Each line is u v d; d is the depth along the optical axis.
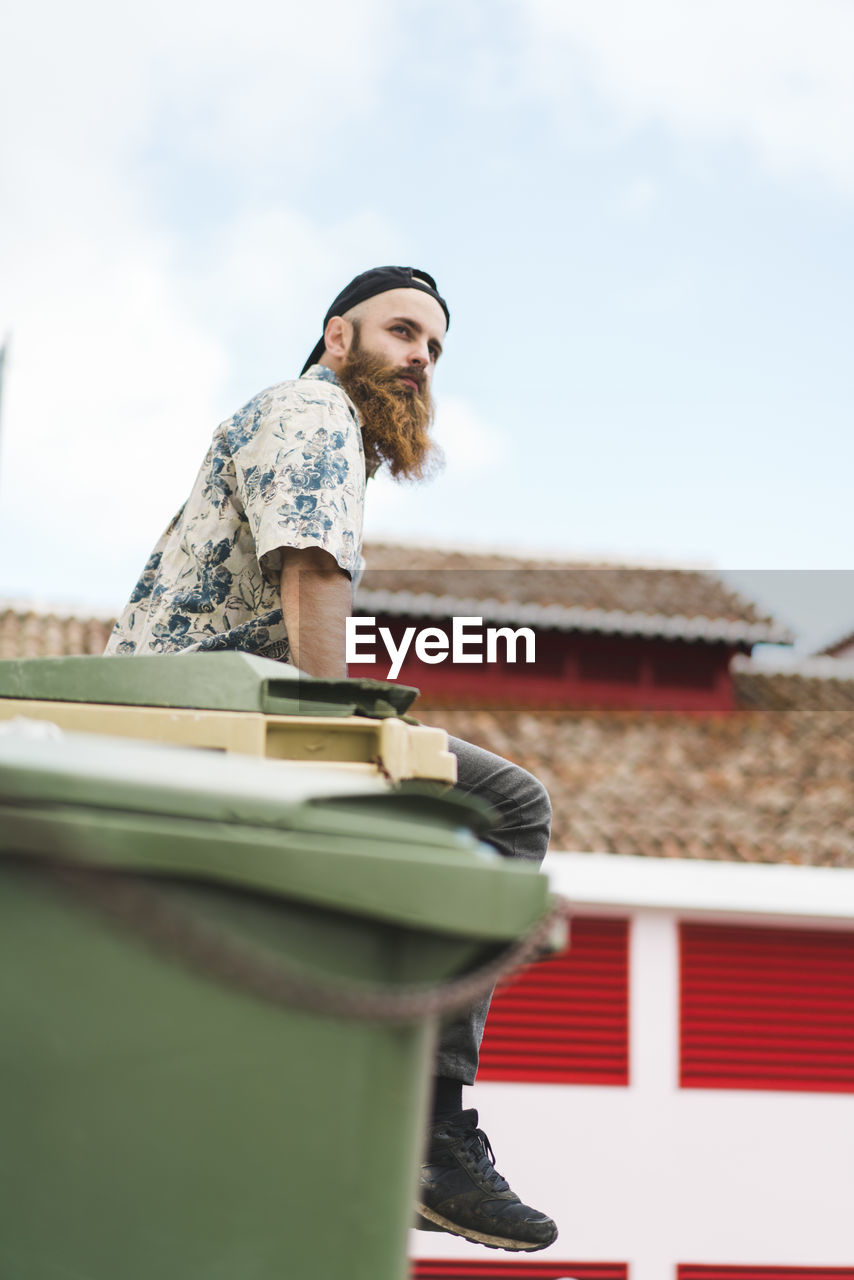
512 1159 9.51
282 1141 0.93
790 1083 9.97
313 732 1.36
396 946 0.96
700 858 10.46
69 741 0.99
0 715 1.41
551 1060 9.75
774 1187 9.68
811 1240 9.61
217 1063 0.92
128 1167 0.90
